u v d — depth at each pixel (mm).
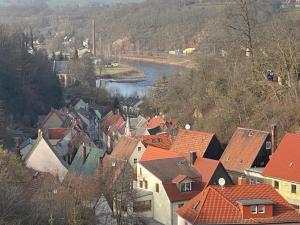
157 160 83312
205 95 119188
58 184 73438
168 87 145625
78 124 145750
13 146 124500
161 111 143500
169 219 77812
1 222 50188
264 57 108000
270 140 87812
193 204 65188
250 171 84500
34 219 53156
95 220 67125
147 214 80875
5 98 166625
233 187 65250
